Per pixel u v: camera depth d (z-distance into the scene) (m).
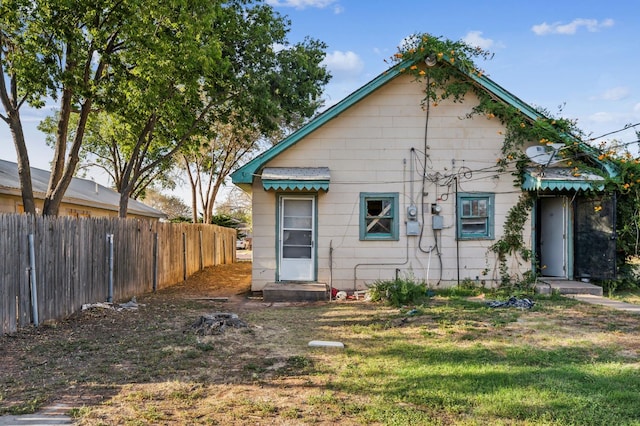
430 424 3.64
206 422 3.71
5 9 9.26
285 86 16.31
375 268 11.18
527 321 7.55
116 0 9.90
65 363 5.34
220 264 20.83
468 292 10.66
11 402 4.12
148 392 4.38
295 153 11.23
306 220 11.31
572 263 11.44
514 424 3.65
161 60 10.80
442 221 11.18
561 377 4.74
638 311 8.30
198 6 11.45
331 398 4.21
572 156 10.84
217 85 15.12
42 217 7.27
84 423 3.68
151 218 27.09
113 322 7.64
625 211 10.89
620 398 4.16
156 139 16.73
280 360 5.48
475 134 11.27
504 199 11.24
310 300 10.30
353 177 11.23
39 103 10.52
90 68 11.19
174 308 9.18
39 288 7.14
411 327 7.26
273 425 3.65
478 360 5.43
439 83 11.16
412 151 11.23
